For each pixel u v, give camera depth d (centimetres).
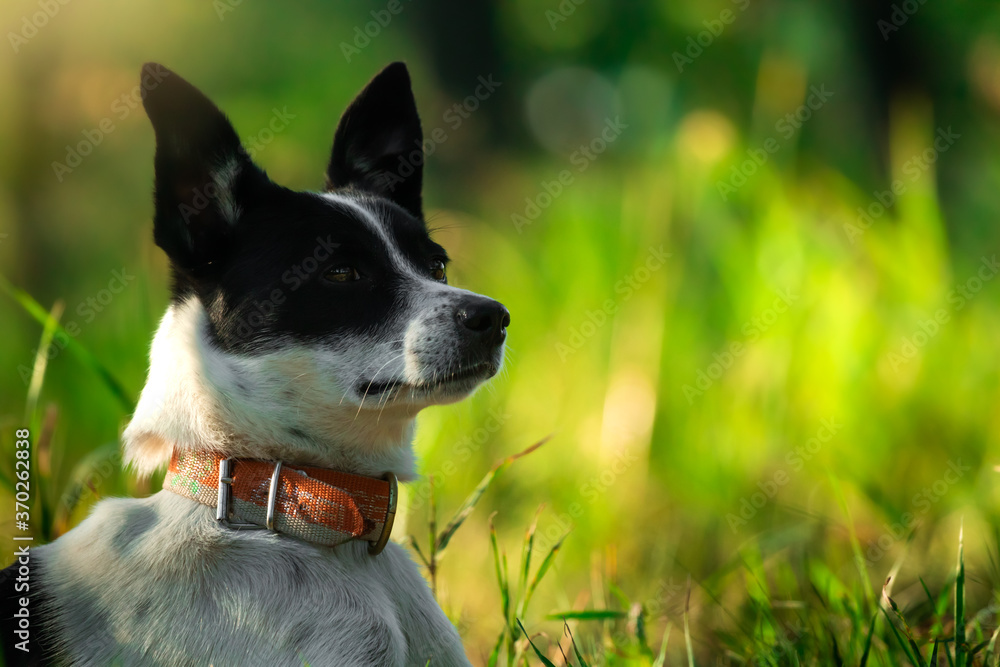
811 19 1154
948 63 1148
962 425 630
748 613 498
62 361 730
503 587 417
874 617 379
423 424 683
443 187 1664
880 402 647
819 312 680
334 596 334
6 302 1012
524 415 740
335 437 369
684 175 776
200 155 371
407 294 381
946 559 552
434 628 374
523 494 676
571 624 508
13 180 1117
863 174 1036
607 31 1678
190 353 359
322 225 382
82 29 1174
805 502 632
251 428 356
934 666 364
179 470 352
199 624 322
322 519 342
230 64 1664
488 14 1878
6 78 1082
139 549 337
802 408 663
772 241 714
